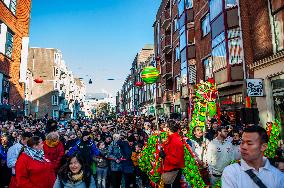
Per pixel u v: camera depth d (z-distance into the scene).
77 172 3.96
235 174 2.38
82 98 101.19
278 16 11.24
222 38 15.94
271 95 11.53
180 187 5.57
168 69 30.86
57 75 55.00
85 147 7.35
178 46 26.62
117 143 8.33
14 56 19.55
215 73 16.67
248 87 11.58
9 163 6.16
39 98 52.19
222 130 5.98
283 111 10.87
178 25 25.50
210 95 7.21
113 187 8.15
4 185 7.90
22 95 20.78
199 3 21.45
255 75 12.66
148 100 44.75
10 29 18.72
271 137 5.67
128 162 8.33
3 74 17.44
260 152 2.39
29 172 4.34
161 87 34.66
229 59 15.23
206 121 7.09
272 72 11.28
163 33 33.25
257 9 12.61
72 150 7.24
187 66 22.53
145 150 6.51
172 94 30.00
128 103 77.12
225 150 5.86
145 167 6.55
